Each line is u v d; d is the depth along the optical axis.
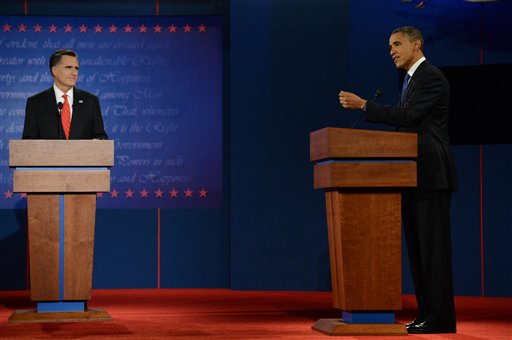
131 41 13.17
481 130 11.83
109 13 13.07
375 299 7.45
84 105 9.22
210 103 13.16
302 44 12.41
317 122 12.35
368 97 12.20
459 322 8.57
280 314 9.38
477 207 11.83
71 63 9.05
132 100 13.14
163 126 13.16
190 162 13.13
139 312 9.60
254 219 12.46
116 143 13.10
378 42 12.17
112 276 12.97
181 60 13.17
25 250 12.88
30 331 7.80
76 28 13.12
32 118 9.13
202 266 13.02
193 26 13.17
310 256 12.38
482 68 11.81
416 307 10.23
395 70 12.12
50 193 8.41
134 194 13.08
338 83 12.31
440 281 7.59
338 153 7.33
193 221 13.03
